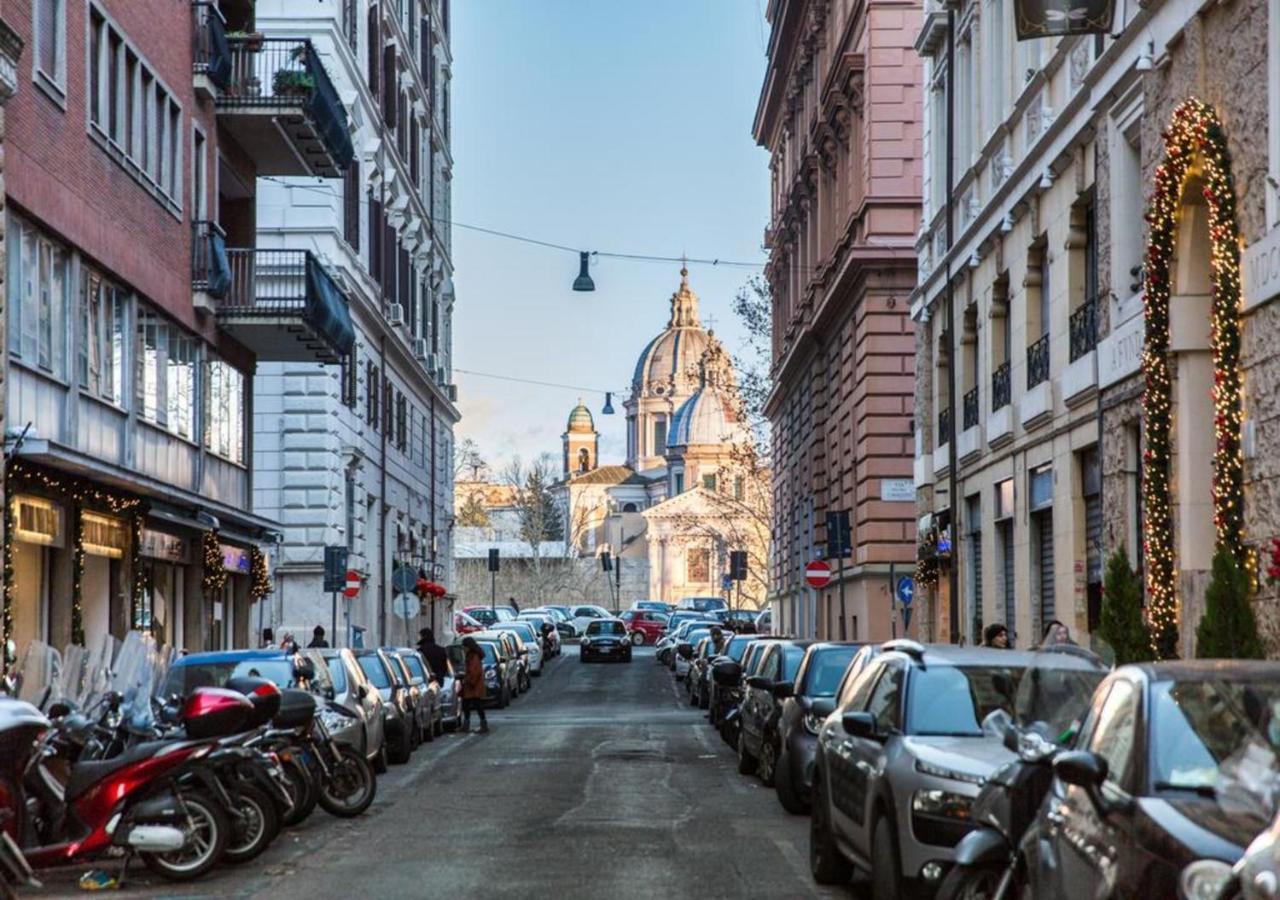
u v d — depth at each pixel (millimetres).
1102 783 7672
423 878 13406
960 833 10523
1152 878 6824
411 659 31141
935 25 35250
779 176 67500
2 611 20688
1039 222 27656
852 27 45562
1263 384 17484
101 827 12875
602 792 20516
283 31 43344
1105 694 8539
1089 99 24078
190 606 32875
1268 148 17219
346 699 22234
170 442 30234
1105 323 23500
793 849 15094
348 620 45562
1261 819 6918
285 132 34812
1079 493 25734
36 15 22766
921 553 37438
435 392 66500
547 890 12734
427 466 66188
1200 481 19953
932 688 11984
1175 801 7223
